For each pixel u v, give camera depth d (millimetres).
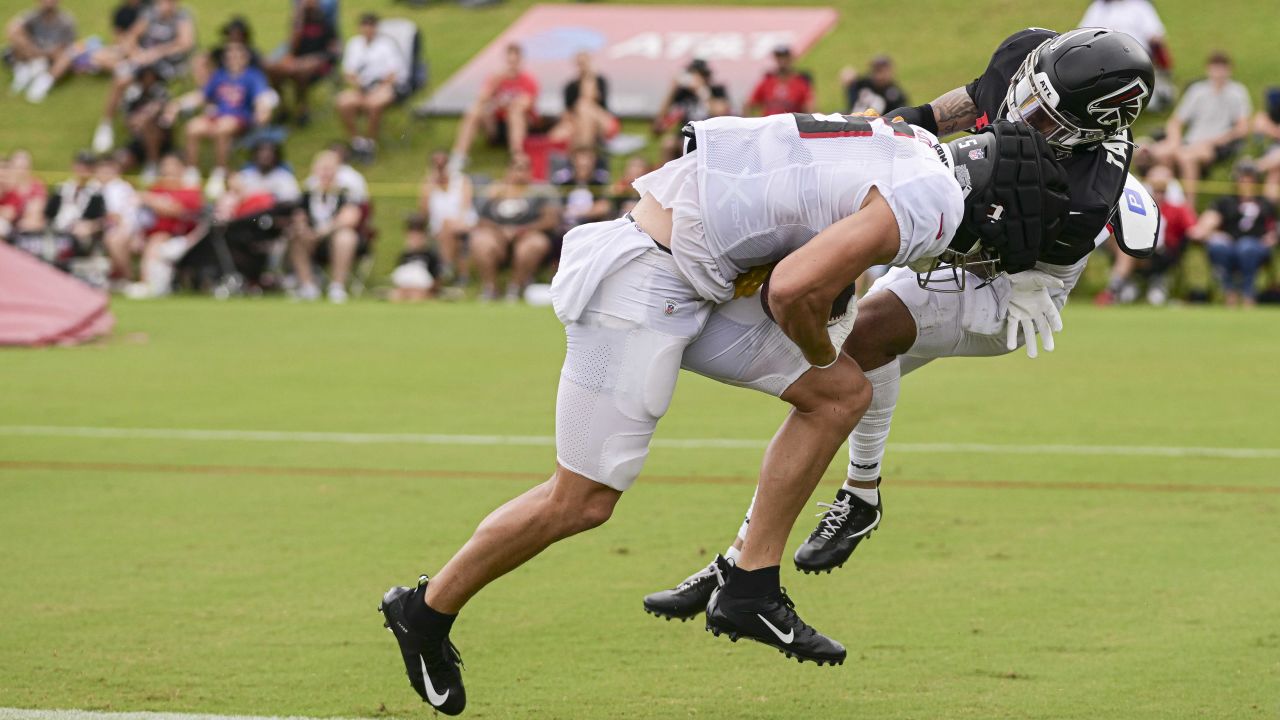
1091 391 34906
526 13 90000
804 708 13969
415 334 47719
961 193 13117
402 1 92500
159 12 76750
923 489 23797
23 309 44531
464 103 77125
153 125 71688
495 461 26391
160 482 24562
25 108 80312
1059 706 13875
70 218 62875
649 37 83000
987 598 17562
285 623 16656
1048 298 15578
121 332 47781
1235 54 79000
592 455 13477
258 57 70875
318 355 42094
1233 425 29938
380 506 22766
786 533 14188
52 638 16031
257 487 24141
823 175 12969
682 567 19078
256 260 61469
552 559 19516
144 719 13453
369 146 72375
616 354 13375
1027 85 14602
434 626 13672
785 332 13156
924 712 13781
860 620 16750
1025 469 25391
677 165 13477
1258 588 17891
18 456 26766
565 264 13625
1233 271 57250
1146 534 20703
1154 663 15109
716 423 30469
